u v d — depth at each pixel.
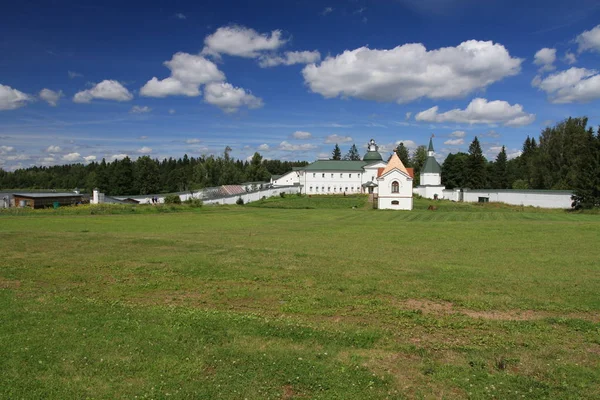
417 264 20.83
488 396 7.99
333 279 17.39
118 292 15.59
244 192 94.94
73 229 37.22
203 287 16.28
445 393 8.11
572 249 26.20
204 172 147.62
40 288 16.12
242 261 21.17
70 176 194.62
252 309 13.56
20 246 25.88
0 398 7.84
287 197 102.25
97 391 8.12
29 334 10.77
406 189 80.50
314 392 8.12
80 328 11.23
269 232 36.09
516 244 28.45
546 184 101.00
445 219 52.38
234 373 8.79
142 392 8.08
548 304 13.96
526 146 162.00
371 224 44.00
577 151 96.62
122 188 129.62
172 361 9.30
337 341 10.54
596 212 63.19
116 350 9.83
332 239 31.23
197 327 11.38
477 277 17.88
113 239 28.95
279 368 9.01
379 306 13.74
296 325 11.60
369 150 131.25
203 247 25.78
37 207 70.06
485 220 49.59
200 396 7.94
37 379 8.55
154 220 48.44
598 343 10.66
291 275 18.11
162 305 13.84
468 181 124.44
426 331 11.52
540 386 8.38
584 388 8.31
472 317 12.77
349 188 125.00
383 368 9.06
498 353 9.91
